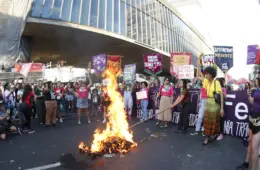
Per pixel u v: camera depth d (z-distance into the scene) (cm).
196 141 651
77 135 743
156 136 710
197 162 484
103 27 3106
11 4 2186
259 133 373
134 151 560
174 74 1153
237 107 701
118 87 1192
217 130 608
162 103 852
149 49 4053
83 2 2902
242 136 684
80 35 3075
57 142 657
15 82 1236
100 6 3108
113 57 1464
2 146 624
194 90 854
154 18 4316
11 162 495
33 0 2420
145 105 997
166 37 4756
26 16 2325
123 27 3428
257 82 397
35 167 464
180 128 778
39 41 3184
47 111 920
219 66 1109
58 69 2225
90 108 1562
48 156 530
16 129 802
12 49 2142
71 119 1107
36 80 1880
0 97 759
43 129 860
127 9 3575
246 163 434
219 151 557
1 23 2109
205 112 608
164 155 529
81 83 983
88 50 3859
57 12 2616
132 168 450
